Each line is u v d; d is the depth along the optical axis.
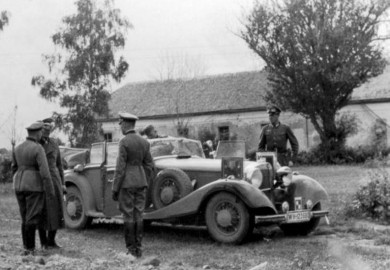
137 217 7.91
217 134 41.19
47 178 7.80
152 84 46.47
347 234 9.74
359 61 32.50
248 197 8.48
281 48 33.50
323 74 32.34
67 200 10.84
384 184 11.29
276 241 9.13
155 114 42.88
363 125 36.66
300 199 9.61
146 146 8.12
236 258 7.71
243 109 40.12
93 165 10.53
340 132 33.94
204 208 9.02
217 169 9.30
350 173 23.20
